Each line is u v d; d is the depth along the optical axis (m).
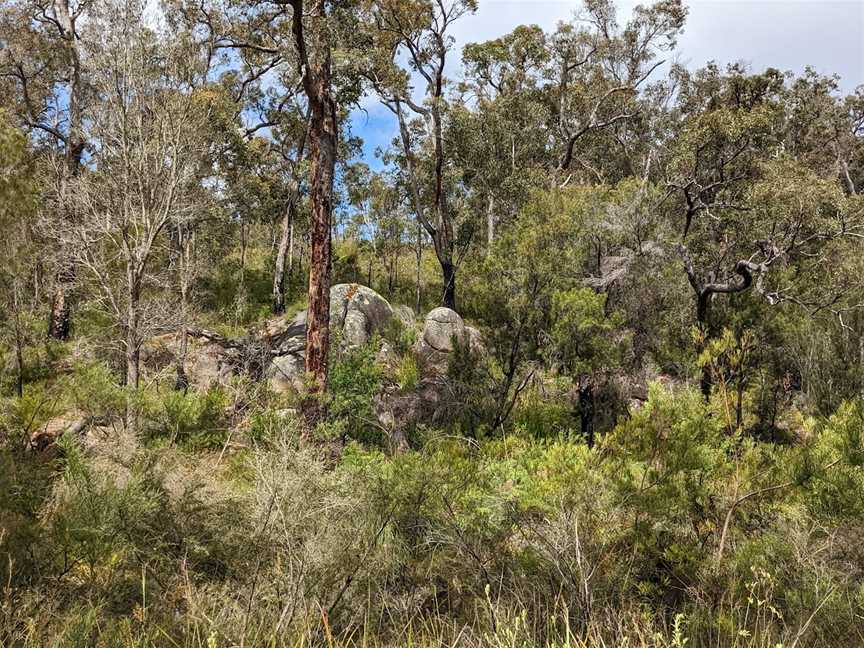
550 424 10.91
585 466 5.09
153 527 4.43
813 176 13.68
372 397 12.17
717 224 15.71
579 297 10.77
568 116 28.98
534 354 11.11
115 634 3.37
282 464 4.53
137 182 12.23
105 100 12.16
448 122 23.77
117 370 12.84
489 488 5.75
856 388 10.75
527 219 12.66
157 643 3.45
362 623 4.09
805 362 11.27
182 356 14.72
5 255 7.64
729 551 4.84
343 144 25.23
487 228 25.91
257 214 23.17
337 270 27.59
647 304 12.72
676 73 28.33
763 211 13.73
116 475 4.77
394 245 26.75
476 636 3.64
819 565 4.50
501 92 25.95
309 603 3.89
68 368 13.05
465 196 26.86
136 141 12.20
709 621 3.83
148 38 12.00
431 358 15.41
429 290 27.03
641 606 4.24
